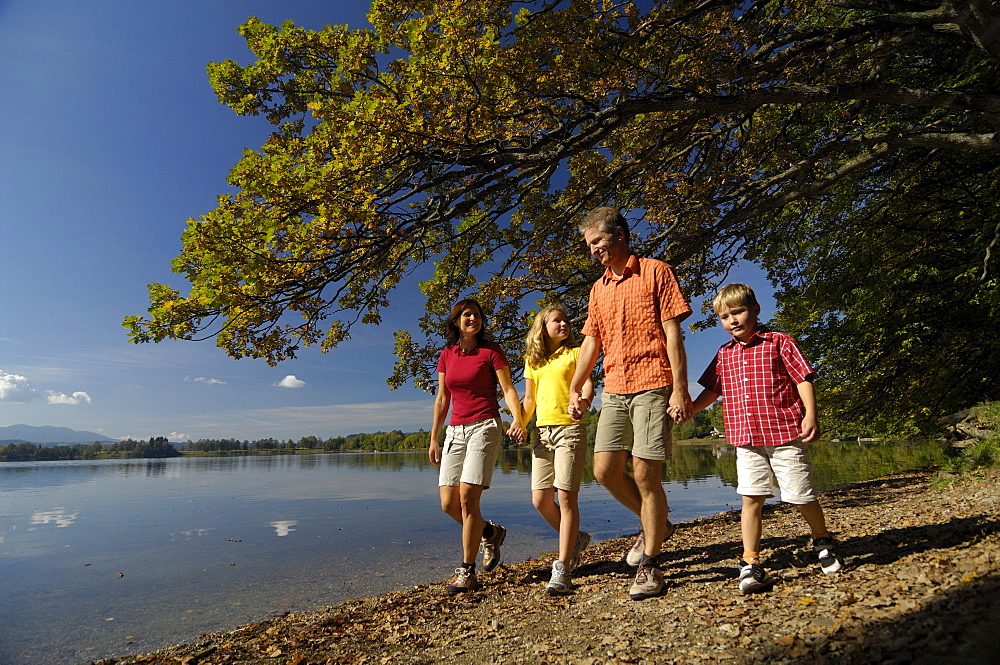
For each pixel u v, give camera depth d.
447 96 5.27
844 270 12.73
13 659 3.16
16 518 10.77
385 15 5.37
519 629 2.64
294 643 2.76
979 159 10.74
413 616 3.10
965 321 12.55
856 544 3.28
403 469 30.31
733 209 7.50
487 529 4.19
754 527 2.74
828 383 14.62
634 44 5.41
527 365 3.97
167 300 5.47
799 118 8.39
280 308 5.91
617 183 7.83
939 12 5.98
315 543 7.04
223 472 31.19
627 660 1.99
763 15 6.05
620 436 3.07
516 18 6.05
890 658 1.56
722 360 3.05
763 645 1.90
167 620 3.89
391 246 6.30
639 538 3.68
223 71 6.88
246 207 5.47
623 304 3.05
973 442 8.00
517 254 8.08
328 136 5.07
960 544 2.75
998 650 1.36
